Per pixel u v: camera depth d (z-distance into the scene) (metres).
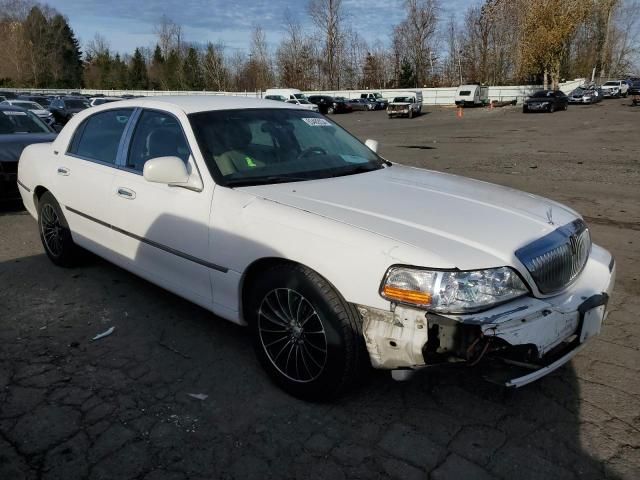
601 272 3.10
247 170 3.40
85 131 4.65
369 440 2.67
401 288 2.45
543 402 2.97
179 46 87.56
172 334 3.78
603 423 2.79
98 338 3.72
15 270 5.05
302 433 2.72
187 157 3.48
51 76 83.56
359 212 2.84
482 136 21.22
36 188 5.10
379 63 79.19
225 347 3.60
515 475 2.43
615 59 85.88
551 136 20.27
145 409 2.92
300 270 2.79
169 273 3.62
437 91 57.41
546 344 2.53
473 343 2.34
